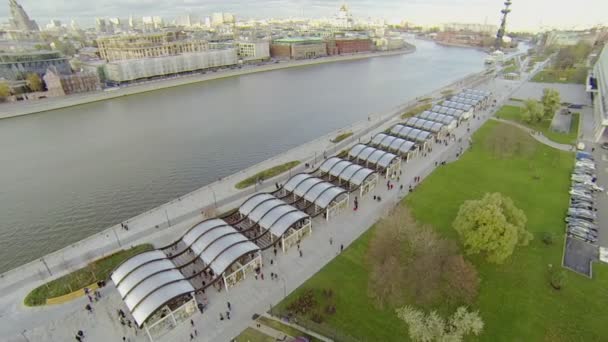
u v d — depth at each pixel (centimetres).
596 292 5800
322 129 15350
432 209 8306
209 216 8175
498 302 5659
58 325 5503
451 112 14450
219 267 5984
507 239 5891
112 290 6153
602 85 15388
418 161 10969
